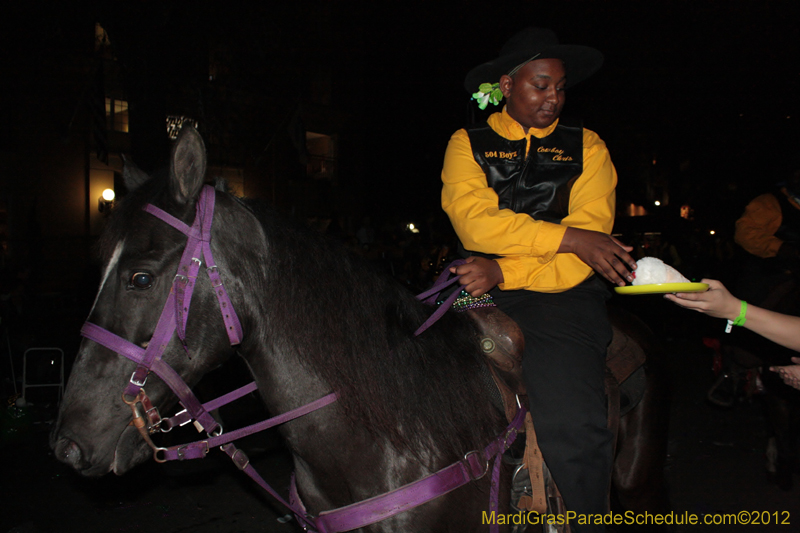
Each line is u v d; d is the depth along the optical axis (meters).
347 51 22.31
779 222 4.28
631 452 2.49
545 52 2.23
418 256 13.79
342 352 1.79
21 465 5.19
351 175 23.20
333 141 22.81
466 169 2.24
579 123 2.37
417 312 2.03
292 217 1.93
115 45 8.98
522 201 2.26
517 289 2.16
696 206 21.38
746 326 1.87
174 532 3.98
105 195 16.77
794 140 14.70
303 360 1.79
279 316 1.78
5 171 15.25
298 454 1.88
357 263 1.94
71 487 4.73
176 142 1.61
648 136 19.00
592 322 2.10
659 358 2.63
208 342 1.68
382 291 1.94
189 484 4.78
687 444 5.62
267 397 1.85
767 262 4.25
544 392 1.93
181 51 9.46
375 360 1.82
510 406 1.97
